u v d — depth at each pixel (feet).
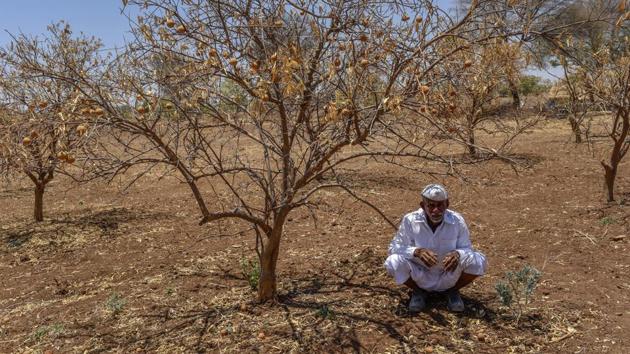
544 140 42.37
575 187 25.02
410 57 9.46
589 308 12.15
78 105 9.54
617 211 19.74
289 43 10.12
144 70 10.27
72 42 16.60
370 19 10.32
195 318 12.44
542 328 11.27
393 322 11.66
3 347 11.87
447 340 10.87
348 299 12.96
